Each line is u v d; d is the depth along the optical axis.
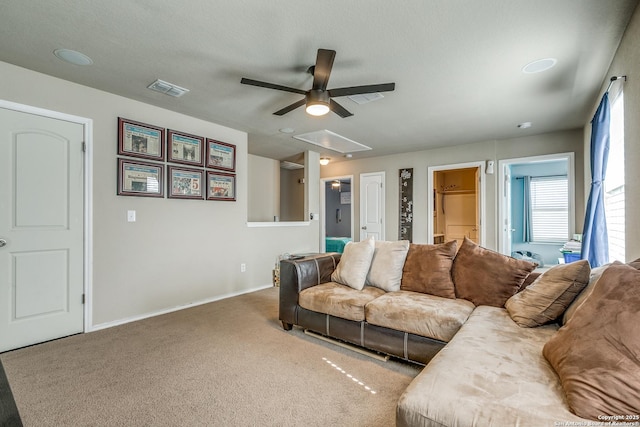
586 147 3.83
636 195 1.91
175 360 2.24
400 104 3.26
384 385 1.92
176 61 2.40
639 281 1.15
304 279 2.82
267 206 6.46
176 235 3.52
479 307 2.18
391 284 2.68
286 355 2.33
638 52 1.77
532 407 0.99
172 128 3.49
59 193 2.69
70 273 2.74
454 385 1.13
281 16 1.85
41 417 1.59
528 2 1.72
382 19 1.87
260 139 4.79
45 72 2.57
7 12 1.81
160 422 1.56
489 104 3.27
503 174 4.73
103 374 2.03
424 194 5.48
